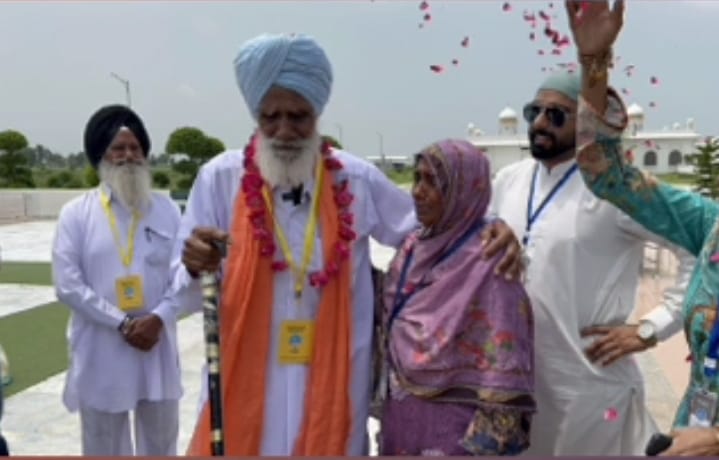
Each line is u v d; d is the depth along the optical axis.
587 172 2.18
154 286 3.45
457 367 2.18
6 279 10.40
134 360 3.39
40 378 5.65
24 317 7.82
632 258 2.62
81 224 3.43
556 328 2.57
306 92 2.39
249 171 2.52
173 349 3.52
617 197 2.20
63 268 3.35
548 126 2.60
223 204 2.59
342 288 2.49
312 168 2.54
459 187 2.22
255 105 2.44
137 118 3.57
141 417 3.57
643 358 5.93
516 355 2.14
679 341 6.38
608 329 2.57
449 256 2.25
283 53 2.37
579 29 2.10
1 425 4.68
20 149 30.94
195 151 27.78
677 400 4.93
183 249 2.38
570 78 2.61
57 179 31.19
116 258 3.41
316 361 2.45
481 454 2.12
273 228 2.49
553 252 2.58
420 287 2.29
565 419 2.58
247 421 2.42
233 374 2.43
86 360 3.39
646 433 2.69
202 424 2.51
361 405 2.50
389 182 2.75
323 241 2.51
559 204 2.62
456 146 2.26
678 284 2.54
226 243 2.32
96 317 3.31
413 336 2.23
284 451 2.44
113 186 3.46
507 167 2.99
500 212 2.85
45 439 4.46
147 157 3.58
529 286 2.61
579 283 2.58
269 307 2.46
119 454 3.51
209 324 2.31
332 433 2.42
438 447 2.16
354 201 2.62
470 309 2.18
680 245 2.22
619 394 2.60
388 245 2.73
